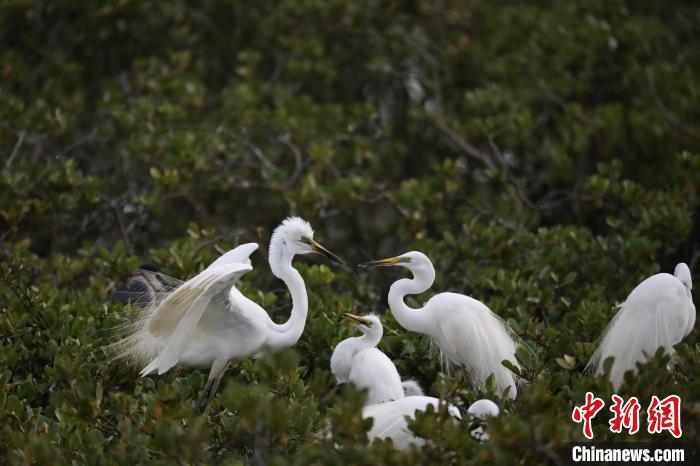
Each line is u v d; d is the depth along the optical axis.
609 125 24.77
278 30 26.97
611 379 13.37
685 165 21.16
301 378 14.23
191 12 27.30
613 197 21.06
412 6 29.19
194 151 20.81
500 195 23.47
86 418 11.26
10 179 19.03
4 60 24.69
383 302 19.42
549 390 12.27
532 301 16.66
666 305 13.40
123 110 22.72
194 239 18.45
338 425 9.65
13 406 11.88
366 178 22.69
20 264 16.36
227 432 10.98
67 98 24.67
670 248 19.03
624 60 27.23
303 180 21.89
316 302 16.11
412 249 19.02
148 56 27.67
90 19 26.47
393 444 10.32
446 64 27.30
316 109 25.17
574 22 27.89
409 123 28.33
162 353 13.10
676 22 30.64
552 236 19.00
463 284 18.00
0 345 13.95
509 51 27.44
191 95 24.27
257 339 14.30
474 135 23.58
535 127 24.28
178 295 12.52
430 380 15.30
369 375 13.05
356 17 27.30
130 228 19.91
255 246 14.20
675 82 25.98
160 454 10.24
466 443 9.73
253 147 22.42
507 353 14.73
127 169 21.89
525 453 9.86
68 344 13.95
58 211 19.66
